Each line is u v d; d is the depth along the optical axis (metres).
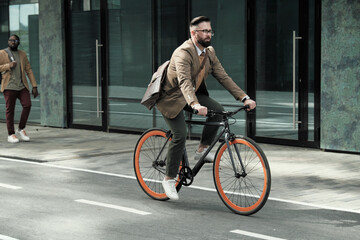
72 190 8.41
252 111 12.56
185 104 7.27
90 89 15.38
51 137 14.11
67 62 15.78
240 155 6.93
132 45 14.48
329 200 7.77
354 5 10.77
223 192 7.20
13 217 6.91
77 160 10.96
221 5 12.84
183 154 7.52
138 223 6.66
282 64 12.04
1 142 13.26
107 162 10.73
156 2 13.94
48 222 6.70
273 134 12.32
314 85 11.59
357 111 10.98
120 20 14.66
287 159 10.75
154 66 14.11
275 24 12.05
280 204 7.55
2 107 17.70
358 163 10.34
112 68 14.90
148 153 7.91
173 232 6.31
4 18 17.30
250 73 12.50
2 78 13.09
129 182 8.99
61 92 15.84
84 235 6.20
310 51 11.59
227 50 12.82
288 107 12.03
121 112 14.82
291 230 6.37
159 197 7.78
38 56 16.59
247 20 12.45
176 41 13.67
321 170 9.77
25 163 10.70
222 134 7.18
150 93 7.34
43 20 16.03
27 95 13.29
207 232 6.30
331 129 11.34
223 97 12.99
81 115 15.67
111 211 7.21
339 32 10.98
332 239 6.06
